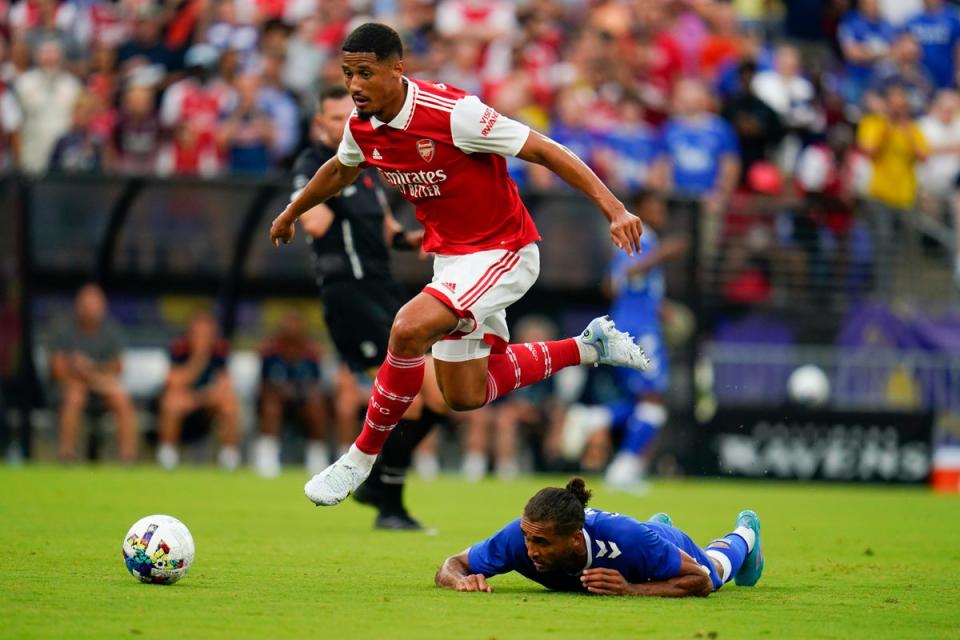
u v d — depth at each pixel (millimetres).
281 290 59031
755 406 59844
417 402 32969
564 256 60250
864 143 68375
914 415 59719
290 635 18047
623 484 51938
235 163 61719
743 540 23594
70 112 63438
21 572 23844
